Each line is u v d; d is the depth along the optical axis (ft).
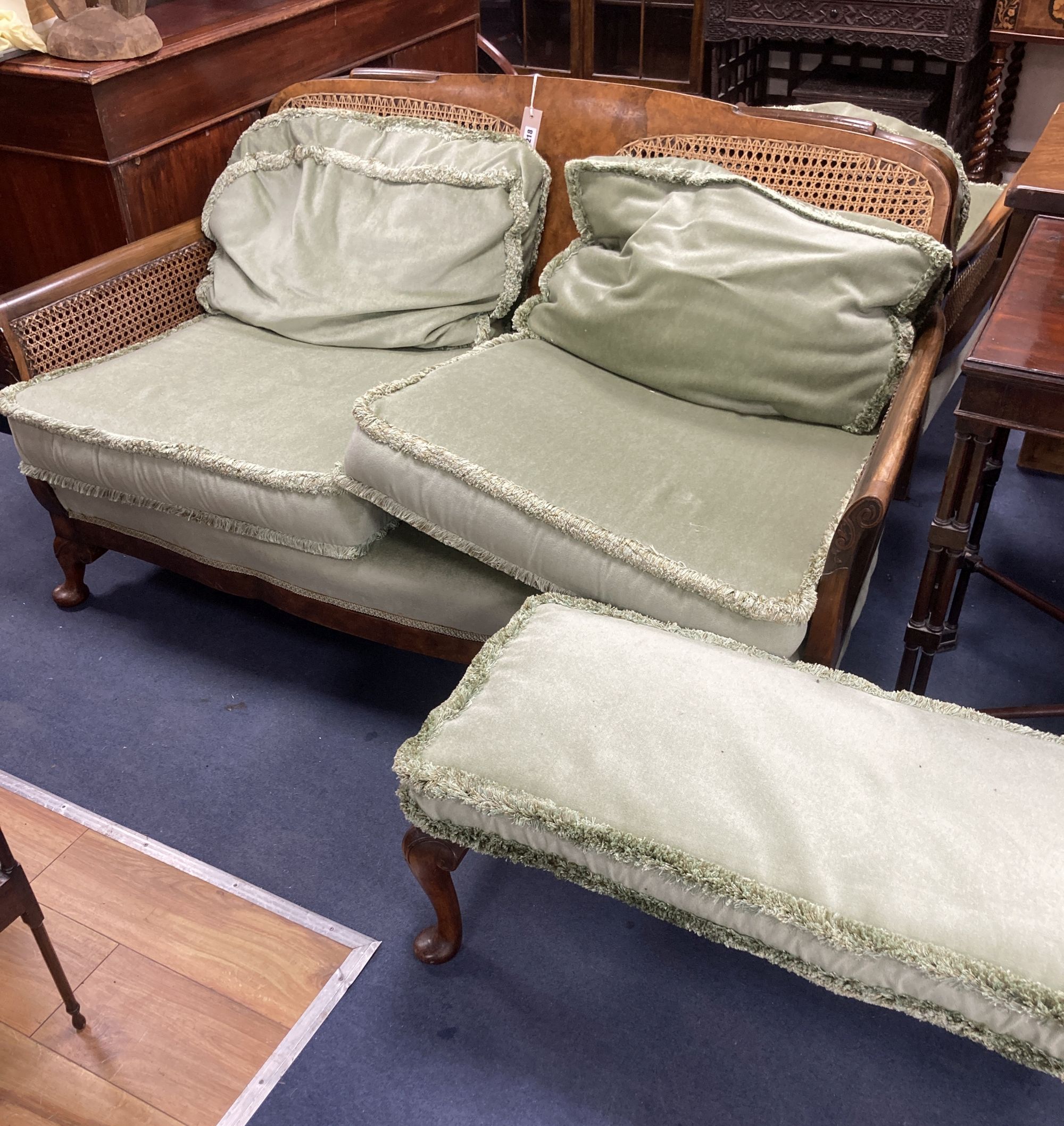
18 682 6.14
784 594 4.23
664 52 12.20
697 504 4.66
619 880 3.64
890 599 6.61
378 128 6.58
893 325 5.17
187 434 5.42
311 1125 4.04
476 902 4.88
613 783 3.64
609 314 5.57
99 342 6.40
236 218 6.68
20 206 7.73
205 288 6.75
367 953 4.63
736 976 4.57
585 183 5.96
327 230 6.40
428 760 3.85
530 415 5.13
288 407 5.60
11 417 5.76
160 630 6.53
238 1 8.20
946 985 3.19
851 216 5.43
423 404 5.06
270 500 5.16
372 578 5.21
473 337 6.22
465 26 10.14
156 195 7.50
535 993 4.50
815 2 10.91
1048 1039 3.13
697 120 5.94
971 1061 4.25
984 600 6.61
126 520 5.94
